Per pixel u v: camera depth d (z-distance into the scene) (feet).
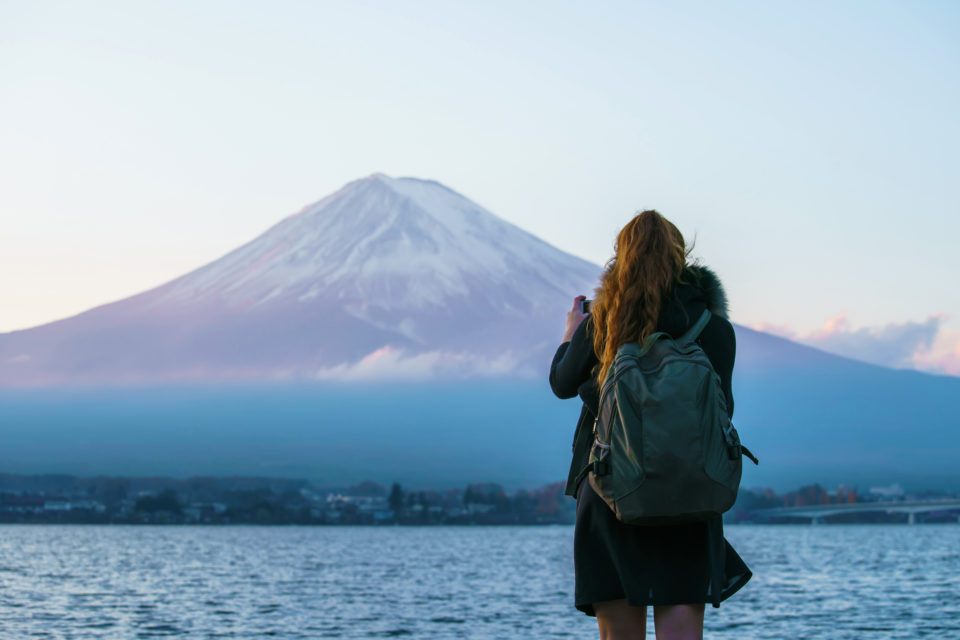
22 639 51.08
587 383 13.07
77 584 103.40
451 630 59.88
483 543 335.67
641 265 12.46
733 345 12.75
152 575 125.70
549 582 116.47
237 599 85.40
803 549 234.99
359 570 147.13
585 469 12.31
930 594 86.33
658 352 12.14
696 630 12.55
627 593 12.53
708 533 12.55
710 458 11.73
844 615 66.28
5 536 358.23
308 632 57.52
